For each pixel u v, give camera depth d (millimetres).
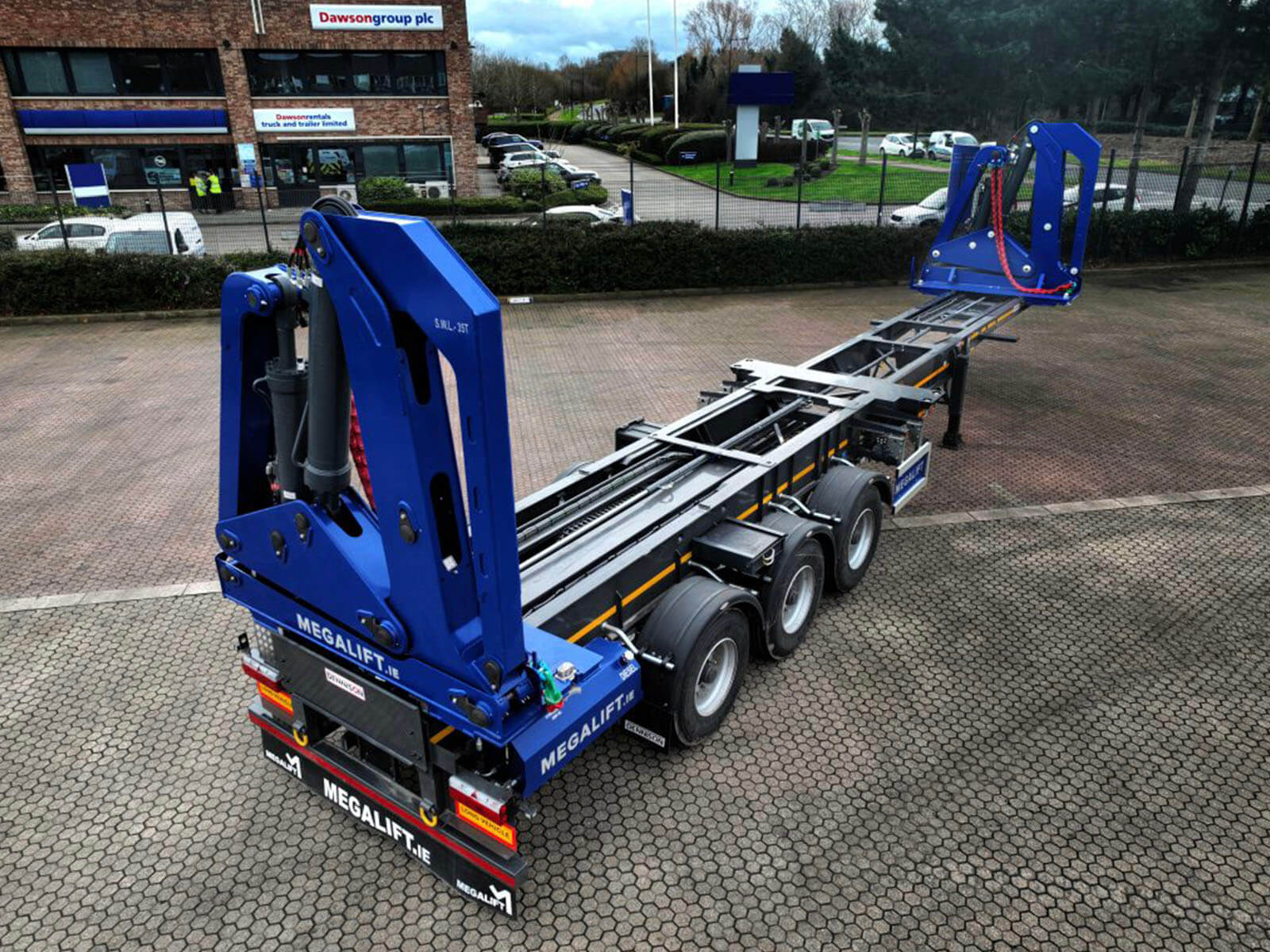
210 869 3828
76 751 4590
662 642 4152
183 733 4723
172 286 15312
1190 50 18266
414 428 2801
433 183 33000
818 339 13156
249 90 30688
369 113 31719
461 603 3094
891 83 36844
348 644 3453
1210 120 18469
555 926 3510
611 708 3615
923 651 5328
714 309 15625
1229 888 3654
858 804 4125
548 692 3127
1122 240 18156
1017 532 6832
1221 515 7082
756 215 21000
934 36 27141
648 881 3709
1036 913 3545
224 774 4418
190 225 19812
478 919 3551
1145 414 9469
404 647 3201
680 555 4652
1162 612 5723
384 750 3529
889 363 8945
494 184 38406
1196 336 12711
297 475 3389
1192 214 18250
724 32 74625
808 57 57094
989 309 9461
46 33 28906
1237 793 4180
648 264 16656
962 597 5926
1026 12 21672
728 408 6543
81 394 10789
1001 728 4645
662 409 9812
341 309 2789
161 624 5762
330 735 4016
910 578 6180
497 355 2609
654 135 40188
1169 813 4062
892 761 4410
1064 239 18047
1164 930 3463
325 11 30078
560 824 4012
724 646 4523
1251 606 5766
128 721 4824
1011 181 9758
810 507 5688
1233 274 17672
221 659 5375
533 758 3199
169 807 4199
